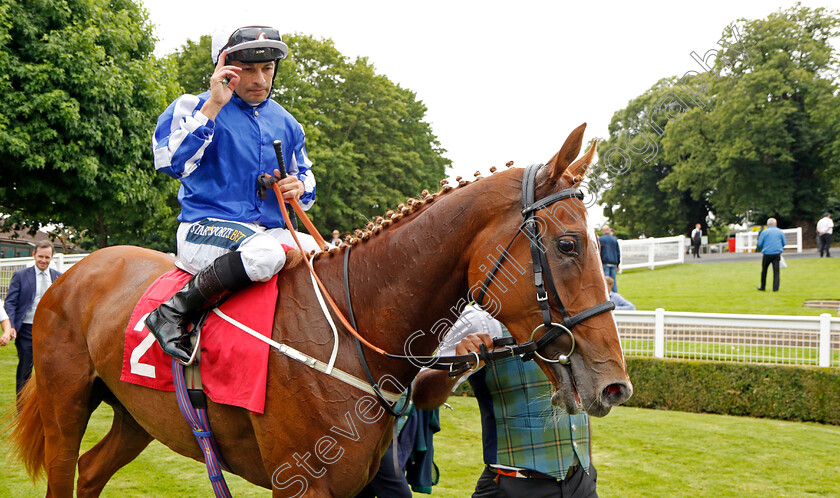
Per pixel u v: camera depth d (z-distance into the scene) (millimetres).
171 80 13266
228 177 1920
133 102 10578
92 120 9539
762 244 12820
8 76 8828
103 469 2340
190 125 1738
